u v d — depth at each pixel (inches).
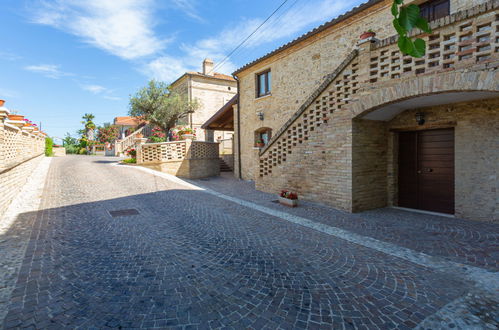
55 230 205.3
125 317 102.9
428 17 292.0
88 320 100.6
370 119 282.8
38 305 109.1
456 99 227.0
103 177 454.0
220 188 427.5
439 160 268.4
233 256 163.6
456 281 132.0
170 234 202.7
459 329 97.3
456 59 185.6
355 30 351.3
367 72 247.0
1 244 173.9
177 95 783.7
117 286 126.0
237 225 228.7
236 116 573.0
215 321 101.3
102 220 235.3
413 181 289.6
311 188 317.1
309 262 155.5
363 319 103.4
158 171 564.1
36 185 374.0
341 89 275.3
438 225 224.7
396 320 102.8
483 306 111.1
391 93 225.8
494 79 166.7
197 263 152.9
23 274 135.0
